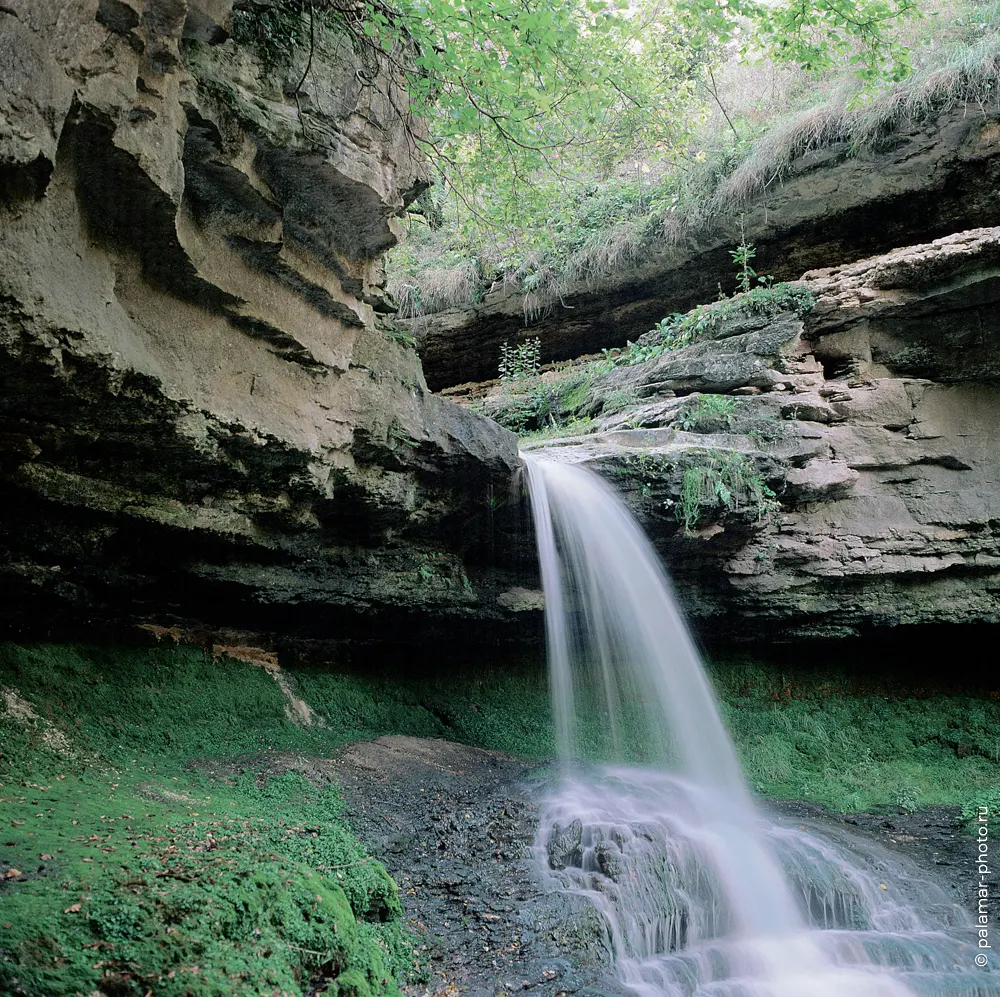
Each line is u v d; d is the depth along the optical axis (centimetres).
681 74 1445
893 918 870
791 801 1153
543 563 1098
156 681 895
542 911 725
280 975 459
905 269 1225
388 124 786
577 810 941
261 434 746
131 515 748
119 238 607
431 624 1135
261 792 798
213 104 627
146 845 547
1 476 655
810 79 1770
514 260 1700
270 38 664
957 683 1364
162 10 552
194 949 438
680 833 912
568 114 1098
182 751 839
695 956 770
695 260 1584
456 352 1845
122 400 626
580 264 1672
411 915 689
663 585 1203
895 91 1374
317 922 527
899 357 1270
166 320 659
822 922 863
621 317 1695
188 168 642
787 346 1290
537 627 1212
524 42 868
